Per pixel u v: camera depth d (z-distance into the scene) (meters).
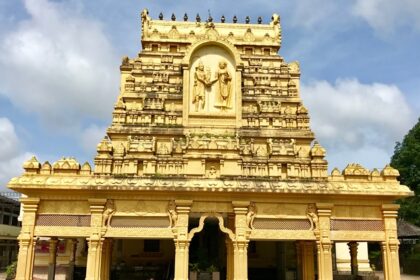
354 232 24.81
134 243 36.19
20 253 23.12
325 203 24.78
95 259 23.36
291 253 33.50
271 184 24.80
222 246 33.12
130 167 26.33
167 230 24.00
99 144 26.50
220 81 34.03
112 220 24.08
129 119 33.00
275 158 27.48
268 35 41.88
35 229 23.69
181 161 26.42
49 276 26.59
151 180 24.55
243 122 33.44
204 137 31.31
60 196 24.14
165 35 41.12
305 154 29.25
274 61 40.25
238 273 23.64
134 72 36.81
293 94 36.25
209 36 34.81
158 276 34.72
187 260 23.62
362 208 25.27
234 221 24.59
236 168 25.98
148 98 34.25
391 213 25.11
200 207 24.53
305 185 24.97
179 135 32.25
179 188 23.98
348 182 25.50
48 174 24.42
